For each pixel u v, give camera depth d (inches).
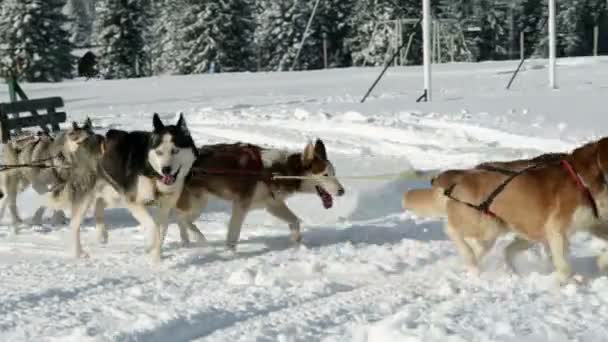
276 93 690.8
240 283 270.7
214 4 1707.7
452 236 271.9
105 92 825.5
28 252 306.5
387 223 323.9
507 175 263.6
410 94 623.2
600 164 256.1
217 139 434.9
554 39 614.9
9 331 243.9
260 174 301.3
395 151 397.7
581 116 431.2
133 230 327.6
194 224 314.3
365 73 976.9
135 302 257.1
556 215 258.8
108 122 498.9
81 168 301.1
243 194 300.5
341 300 255.9
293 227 305.9
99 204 313.6
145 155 290.5
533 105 470.6
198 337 240.5
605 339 228.7
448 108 470.6
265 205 305.0
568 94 535.5
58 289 267.1
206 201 306.3
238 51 1754.4
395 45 1470.2
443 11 1782.7
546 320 237.3
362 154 395.9
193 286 268.5
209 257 296.2
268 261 287.3
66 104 683.4
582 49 2021.4
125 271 283.6
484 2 2089.1
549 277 261.6
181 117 290.7
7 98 812.0
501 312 241.8
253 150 306.2
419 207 275.6
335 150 402.9
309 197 358.3
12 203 332.8
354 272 277.7
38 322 247.8
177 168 287.0
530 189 260.2
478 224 267.4
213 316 248.5
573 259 280.7
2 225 343.9
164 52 1807.3
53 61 1590.8
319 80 877.8
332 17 1893.5
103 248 308.8
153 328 241.1
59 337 238.8
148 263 291.0
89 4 3523.6
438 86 715.4
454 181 268.4
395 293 259.1
